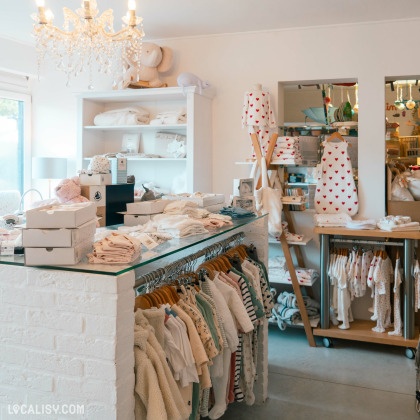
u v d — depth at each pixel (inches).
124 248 62.7
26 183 211.5
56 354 60.8
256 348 111.1
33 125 212.7
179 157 178.9
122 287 58.7
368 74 164.9
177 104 189.8
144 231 90.7
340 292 159.0
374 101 164.7
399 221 150.0
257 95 160.9
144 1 144.4
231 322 88.4
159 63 181.8
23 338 62.6
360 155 167.2
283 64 173.5
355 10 151.7
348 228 155.7
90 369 59.1
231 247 117.3
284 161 161.3
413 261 148.4
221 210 116.9
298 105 248.1
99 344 58.5
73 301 59.7
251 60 177.3
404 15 156.6
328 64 168.6
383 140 164.6
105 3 147.3
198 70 183.9
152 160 190.2
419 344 114.7
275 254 183.5
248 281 101.2
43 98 210.1
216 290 89.2
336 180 169.6
